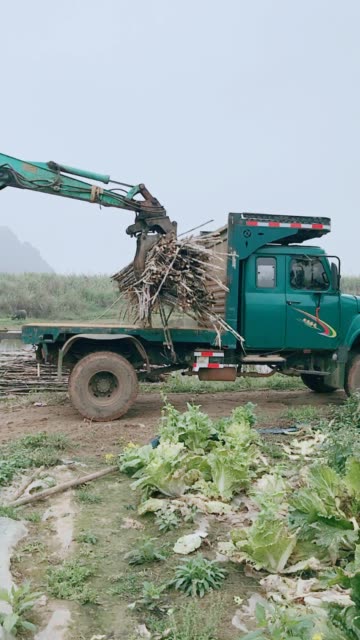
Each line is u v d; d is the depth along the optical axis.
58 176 8.64
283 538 3.94
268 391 10.88
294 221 8.70
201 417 6.05
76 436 7.26
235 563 4.12
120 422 8.02
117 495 5.38
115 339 8.26
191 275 8.04
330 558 3.98
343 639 2.78
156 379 8.91
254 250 8.66
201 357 8.61
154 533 4.62
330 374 9.19
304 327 8.80
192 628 3.33
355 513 4.11
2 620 3.30
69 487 5.46
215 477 5.20
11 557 4.18
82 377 8.06
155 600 3.66
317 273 8.91
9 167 8.47
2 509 4.77
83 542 4.44
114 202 8.78
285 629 2.92
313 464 5.28
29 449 6.50
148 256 8.49
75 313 25.81
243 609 3.57
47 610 3.57
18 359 11.98
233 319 8.62
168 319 8.92
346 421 7.02
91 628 3.42
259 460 6.02
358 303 9.03
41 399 9.73
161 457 5.24
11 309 24.97
